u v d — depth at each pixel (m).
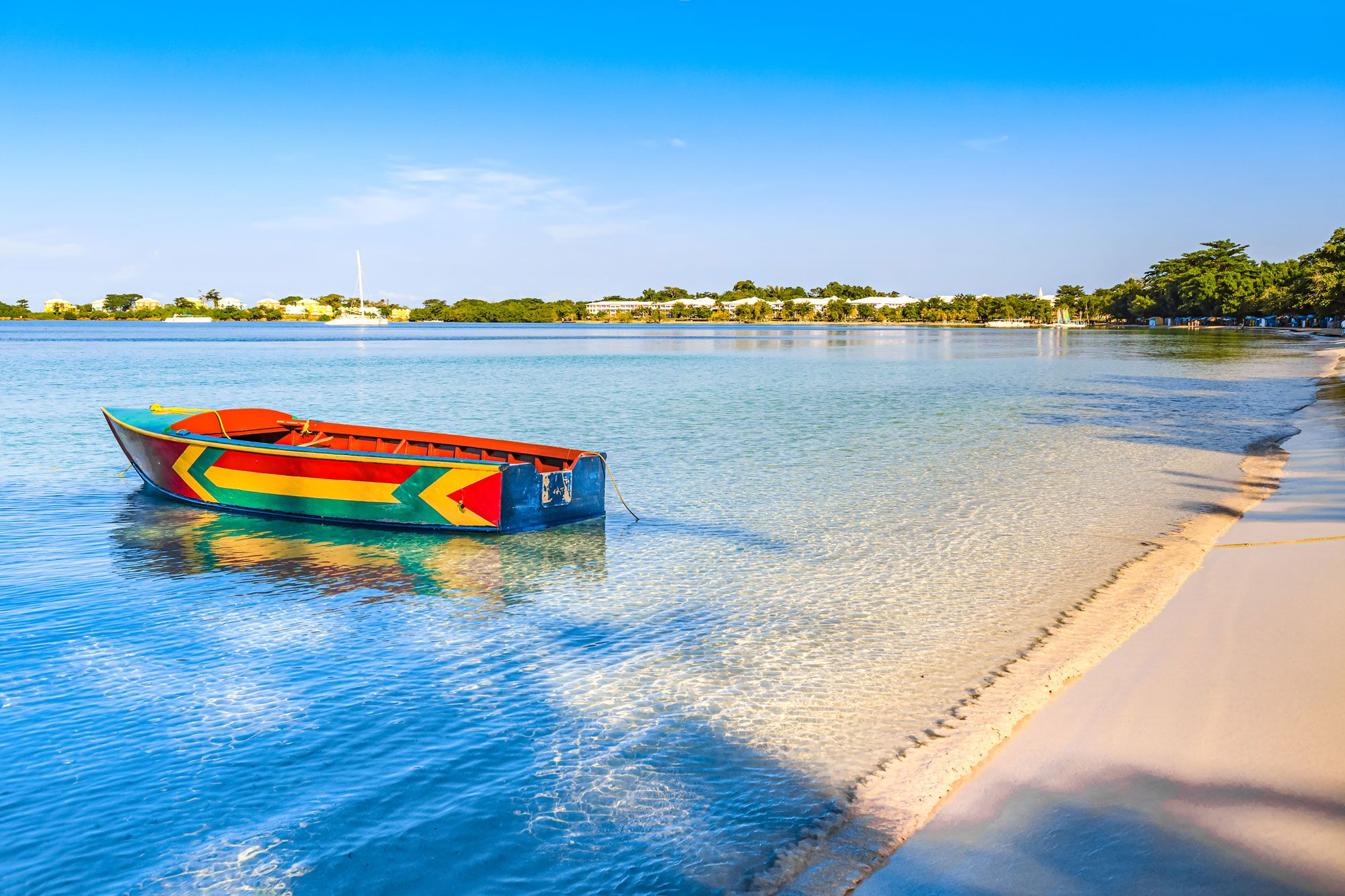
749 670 8.73
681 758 6.96
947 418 30.72
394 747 7.21
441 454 17.52
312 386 48.03
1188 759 6.53
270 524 15.53
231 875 5.64
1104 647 8.96
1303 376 50.00
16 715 7.82
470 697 8.18
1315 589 10.56
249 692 8.33
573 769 6.82
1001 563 12.52
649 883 5.43
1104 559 12.59
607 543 14.03
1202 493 17.22
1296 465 19.77
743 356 83.31
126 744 7.30
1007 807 6.01
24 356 85.44
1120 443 24.41
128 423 17.70
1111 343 105.88
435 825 6.12
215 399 40.22
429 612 10.76
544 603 11.05
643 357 82.50
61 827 6.15
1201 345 94.88
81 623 10.34
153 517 16.09
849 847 5.67
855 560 12.84
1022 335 160.62
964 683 8.27
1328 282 103.19
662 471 20.31
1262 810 5.80
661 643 9.56
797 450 23.31
